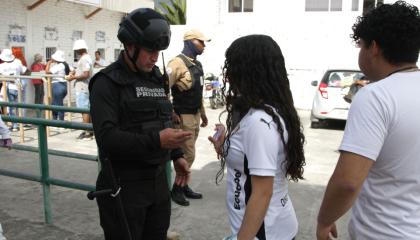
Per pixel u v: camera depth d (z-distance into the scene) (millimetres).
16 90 8898
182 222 4336
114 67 2381
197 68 4750
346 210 1769
